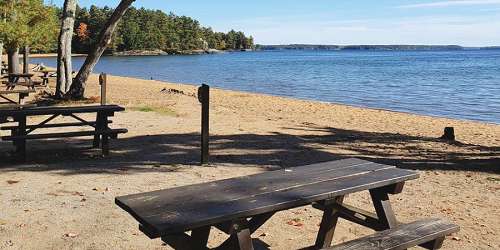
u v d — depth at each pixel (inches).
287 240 184.5
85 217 202.1
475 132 566.9
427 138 475.8
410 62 4010.8
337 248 132.9
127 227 191.6
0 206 212.4
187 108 616.7
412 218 214.8
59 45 661.9
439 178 294.0
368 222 169.2
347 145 411.5
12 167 288.0
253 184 146.0
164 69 2635.3
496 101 1053.8
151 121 496.1
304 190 140.4
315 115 671.1
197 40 7795.3
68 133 310.2
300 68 2778.1
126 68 2746.1
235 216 118.3
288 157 346.9
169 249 171.5
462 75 2062.0
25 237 178.9
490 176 303.1
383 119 657.6
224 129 466.3
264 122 533.6
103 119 332.5
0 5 805.9
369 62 4013.3
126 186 251.9
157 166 302.0
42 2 900.0
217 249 134.1
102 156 327.0
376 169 167.5
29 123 450.0
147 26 6688.0
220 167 305.1
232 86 1406.3
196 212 118.3
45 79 885.8
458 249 179.2
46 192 236.2
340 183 148.6
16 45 911.0
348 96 1130.7
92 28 5679.1
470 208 232.1
